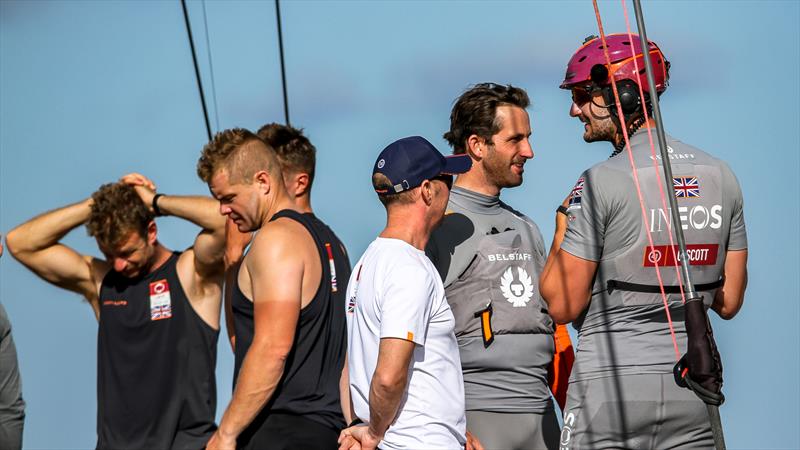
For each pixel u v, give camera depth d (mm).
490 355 14516
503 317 14562
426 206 12062
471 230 14680
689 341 11500
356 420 12820
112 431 17734
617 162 12695
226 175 14125
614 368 12570
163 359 17625
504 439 14523
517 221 15180
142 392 17609
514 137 14742
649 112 13016
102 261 18562
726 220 12805
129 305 17734
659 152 12688
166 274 17750
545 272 13141
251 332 13828
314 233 13938
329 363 13867
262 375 13078
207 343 17812
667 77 13414
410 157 11961
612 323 12656
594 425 12641
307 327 13586
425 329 11555
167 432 17547
